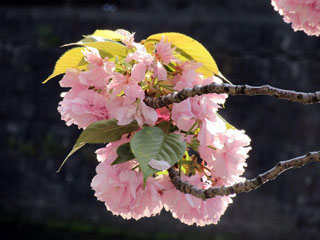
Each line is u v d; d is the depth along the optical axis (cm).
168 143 149
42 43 1231
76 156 1174
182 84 161
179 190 156
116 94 157
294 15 217
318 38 1120
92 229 1123
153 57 160
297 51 1125
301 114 1100
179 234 1071
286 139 1103
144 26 1188
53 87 1219
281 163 138
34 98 1221
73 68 167
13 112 1223
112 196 156
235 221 1064
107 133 160
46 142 1195
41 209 1164
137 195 155
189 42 167
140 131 151
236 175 166
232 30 1153
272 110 1109
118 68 164
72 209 1151
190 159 171
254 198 1070
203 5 1222
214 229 1064
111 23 1202
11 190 1188
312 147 1091
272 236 1053
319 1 208
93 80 161
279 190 1070
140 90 155
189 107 157
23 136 1210
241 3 1202
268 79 1124
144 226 1094
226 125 174
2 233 1162
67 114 167
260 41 1141
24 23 1244
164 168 142
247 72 1134
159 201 160
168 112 165
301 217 1059
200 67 172
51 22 1237
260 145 1108
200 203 160
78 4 1316
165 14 1212
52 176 1176
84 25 1221
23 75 1229
